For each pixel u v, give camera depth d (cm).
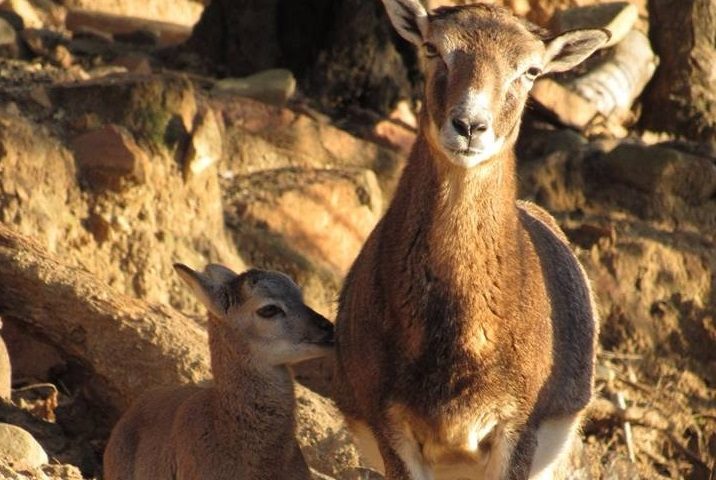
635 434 1628
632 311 1825
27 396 1313
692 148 2047
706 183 1969
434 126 913
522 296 940
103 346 1298
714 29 2211
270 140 1838
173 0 2595
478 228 920
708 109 2195
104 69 1948
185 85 1642
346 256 1727
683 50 2205
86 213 1559
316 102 2006
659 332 1817
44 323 1318
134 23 2259
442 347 924
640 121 2231
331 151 1861
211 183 1636
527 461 955
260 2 2044
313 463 1229
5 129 1540
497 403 938
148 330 1294
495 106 900
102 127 1593
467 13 938
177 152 1616
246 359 1043
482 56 912
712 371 1797
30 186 1530
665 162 1959
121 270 1551
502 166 924
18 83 1766
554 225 1141
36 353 1349
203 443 1030
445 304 923
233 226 1683
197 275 1054
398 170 1883
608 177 1975
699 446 1708
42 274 1313
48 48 2005
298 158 1841
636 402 1695
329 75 2019
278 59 2055
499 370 930
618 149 1980
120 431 1098
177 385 1230
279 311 1047
